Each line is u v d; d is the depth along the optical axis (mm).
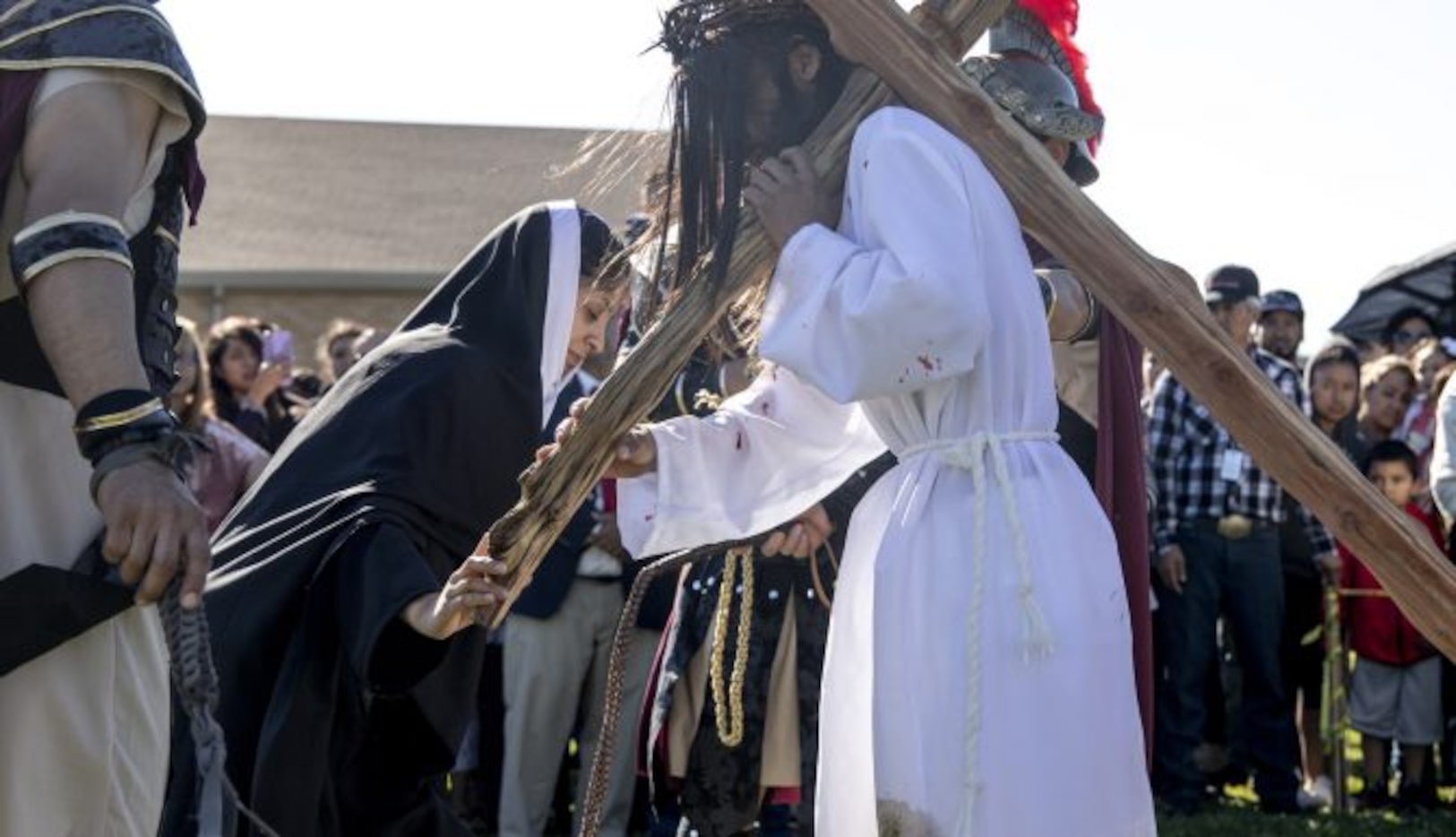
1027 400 3646
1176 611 9812
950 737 3525
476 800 9430
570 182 5512
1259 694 9906
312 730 4965
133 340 2918
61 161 2967
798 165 3676
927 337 3439
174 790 4758
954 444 3619
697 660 6074
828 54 3846
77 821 3199
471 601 3857
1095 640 3580
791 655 5953
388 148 28422
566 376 5582
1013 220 3645
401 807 5250
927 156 3547
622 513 4160
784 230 3646
